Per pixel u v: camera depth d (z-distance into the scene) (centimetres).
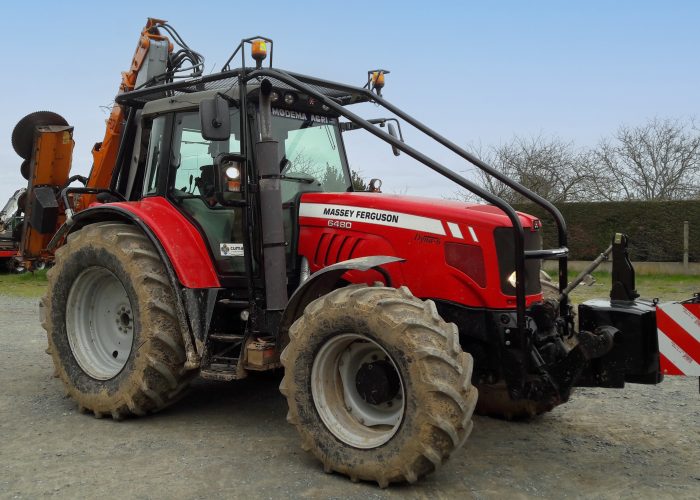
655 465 390
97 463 385
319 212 461
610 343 367
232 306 457
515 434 450
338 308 368
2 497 337
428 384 335
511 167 2456
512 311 400
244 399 529
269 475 369
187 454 401
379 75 511
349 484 357
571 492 347
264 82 424
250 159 450
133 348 457
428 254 417
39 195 639
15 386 571
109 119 713
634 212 1691
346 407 384
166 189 498
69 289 500
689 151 2631
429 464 341
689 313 345
